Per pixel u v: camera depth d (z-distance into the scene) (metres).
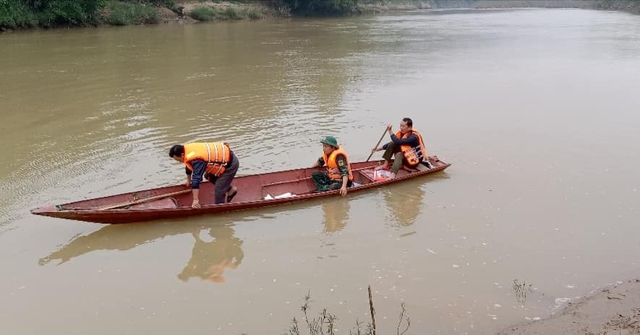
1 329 5.57
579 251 7.04
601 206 8.41
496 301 5.95
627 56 25.94
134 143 11.50
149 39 31.14
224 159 7.96
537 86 18.06
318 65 22.91
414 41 33.78
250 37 34.41
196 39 32.06
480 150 11.15
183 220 7.89
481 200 8.67
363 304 5.93
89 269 6.70
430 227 7.75
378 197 8.77
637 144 11.48
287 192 9.05
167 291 6.24
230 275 6.55
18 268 6.69
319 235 7.51
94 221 7.40
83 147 11.21
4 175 9.60
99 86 17.45
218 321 5.69
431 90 17.41
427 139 11.91
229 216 8.02
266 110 14.50
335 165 8.78
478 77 19.95
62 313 5.84
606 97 16.23
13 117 13.52
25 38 30.23
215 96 16.22
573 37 36.53
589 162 10.39
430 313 5.74
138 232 7.59
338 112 14.31
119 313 5.84
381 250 7.10
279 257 6.95
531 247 7.16
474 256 6.93
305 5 58.72
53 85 17.48
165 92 16.70
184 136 12.02
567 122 13.29
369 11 69.62
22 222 7.84
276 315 5.77
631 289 5.98
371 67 22.47
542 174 9.78
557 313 5.66
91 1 37.09
